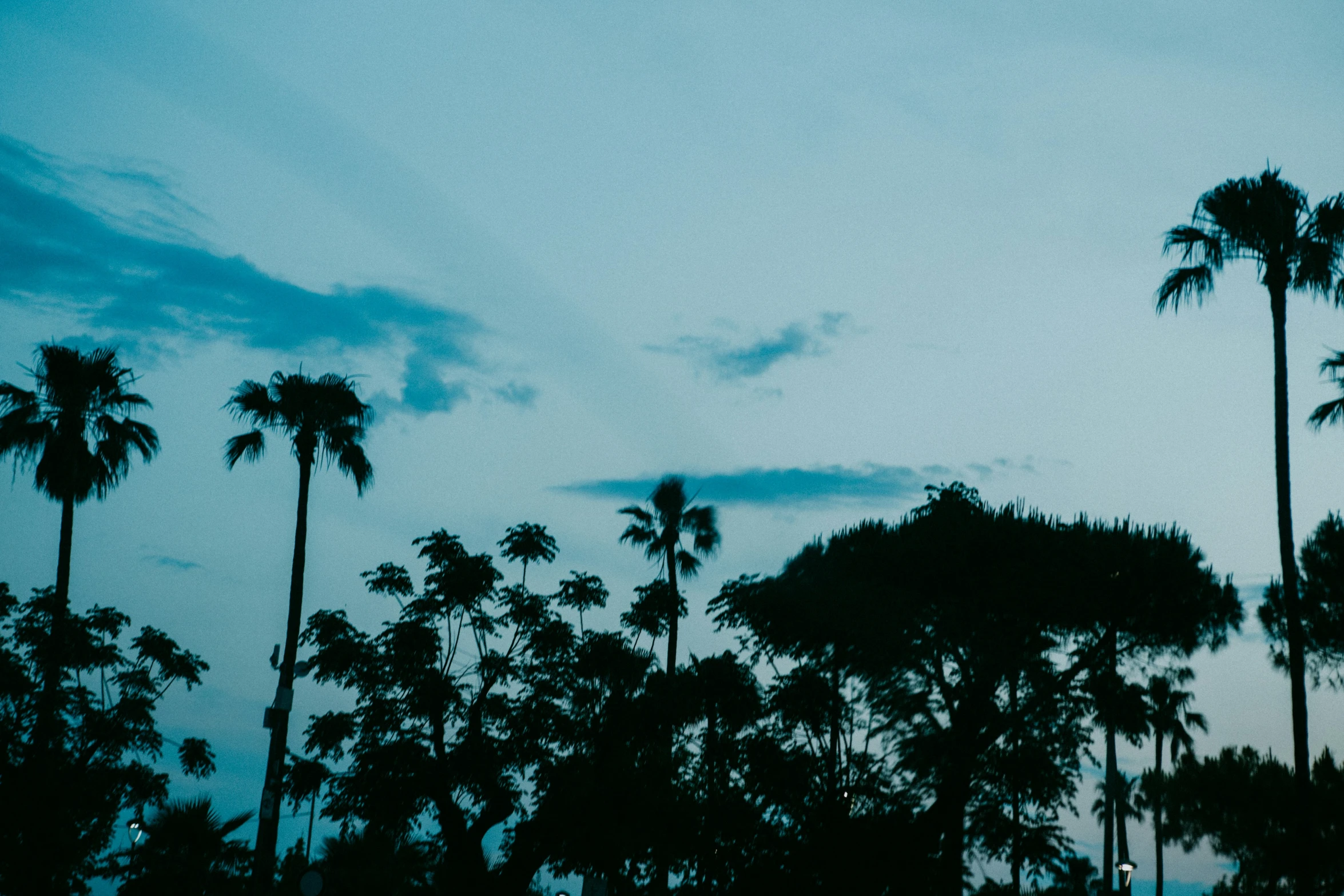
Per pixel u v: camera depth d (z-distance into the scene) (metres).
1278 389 25.39
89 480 32.91
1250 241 25.98
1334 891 24.64
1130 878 37.03
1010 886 26.33
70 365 32.97
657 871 27.89
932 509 30.89
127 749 32.25
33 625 32.06
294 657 30.06
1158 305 27.55
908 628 28.38
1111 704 28.44
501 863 30.47
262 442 32.66
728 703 29.72
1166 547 29.02
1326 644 28.95
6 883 28.28
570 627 31.92
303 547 31.47
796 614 29.30
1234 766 27.06
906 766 26.75
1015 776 26.72
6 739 30.16
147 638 33.44
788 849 25.22
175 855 26.41
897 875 24.31
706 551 45.59
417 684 30.12
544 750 30.52
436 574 31.58
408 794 29.25
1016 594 27.58
